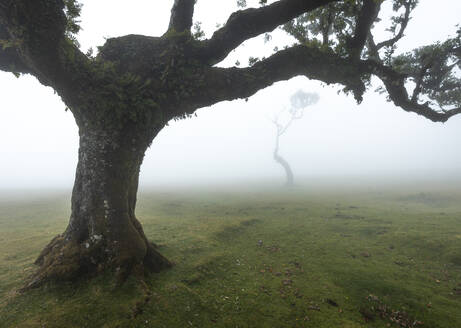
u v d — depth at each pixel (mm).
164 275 6684
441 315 5449
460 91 12711
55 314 4793
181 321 4938
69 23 6422
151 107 6242
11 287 5934
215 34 6746
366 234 11734
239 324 5020
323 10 9273
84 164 6391
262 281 6961
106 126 6121
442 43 10758
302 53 7508
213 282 6715
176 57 6535
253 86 7340
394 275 7371
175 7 7285
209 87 6879
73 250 6145
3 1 4375
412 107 10117
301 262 8430
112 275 5820
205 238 10258
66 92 5820
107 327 4547
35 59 5055
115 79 5930
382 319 5430
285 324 5094
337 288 6648
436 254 8969
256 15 6477
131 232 6391
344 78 8141
